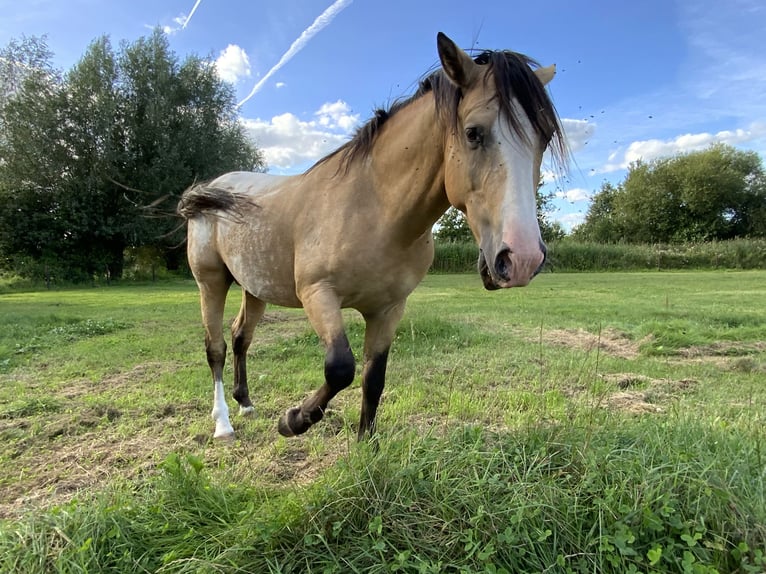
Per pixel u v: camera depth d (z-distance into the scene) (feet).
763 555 4.83
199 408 11.15
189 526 5.55
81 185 60.39
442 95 5.79
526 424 7.41
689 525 5.07
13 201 61.05
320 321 6.81
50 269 60.44
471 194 5.48
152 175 62.23
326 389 6.79
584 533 5.15
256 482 6.88
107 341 19.02
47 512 5.76
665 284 46.85
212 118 68.44
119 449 8.71
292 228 7.61
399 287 7.13
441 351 16.12
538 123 5.24
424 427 9.34
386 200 6.65
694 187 121.49
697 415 8.74
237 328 11.20
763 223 120.88
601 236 134.82
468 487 5.63
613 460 6.02
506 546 4.92
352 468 5.85
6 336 19.95
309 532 5.17
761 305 27.78
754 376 13.16
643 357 15.65
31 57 61.72
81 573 4.75
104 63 62.08
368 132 7.03
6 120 59.62
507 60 5.40
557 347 17.02
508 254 4.84
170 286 57.06
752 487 5.58
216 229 9.81
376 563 4.85
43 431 9.48
